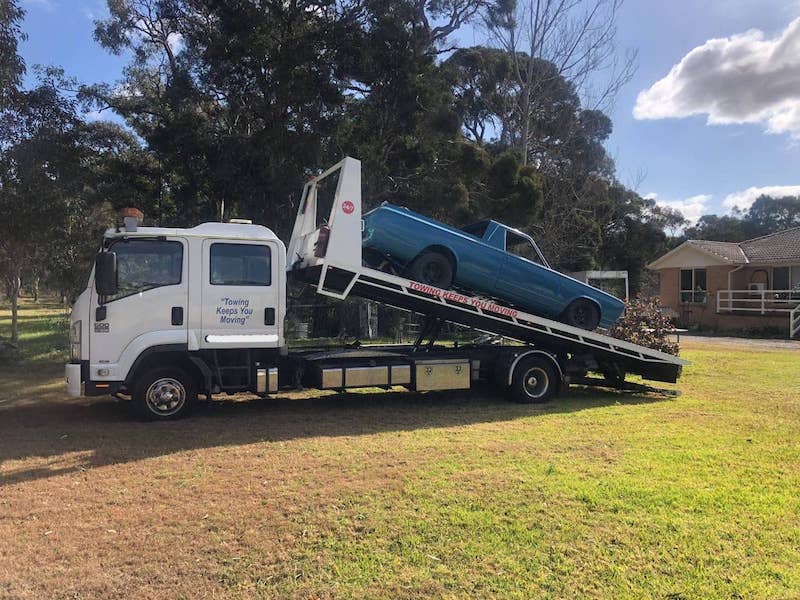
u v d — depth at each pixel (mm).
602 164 29969
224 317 8055
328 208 9414
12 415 8398
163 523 4453
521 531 4328
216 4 17297
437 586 3564
